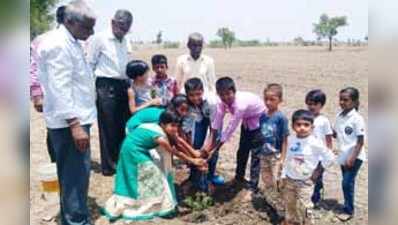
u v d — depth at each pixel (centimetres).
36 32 1858
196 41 668
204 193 580
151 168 561
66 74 461
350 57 4128
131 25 665
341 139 539
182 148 588
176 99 577
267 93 548
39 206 595
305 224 493
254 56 4738
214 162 621
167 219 557
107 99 676
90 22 464
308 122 486
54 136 485
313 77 2370
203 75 686
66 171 494
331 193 633
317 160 487
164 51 6153
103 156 701
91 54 673
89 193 637
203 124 622
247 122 592
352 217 550
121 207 559
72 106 467
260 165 572
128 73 661
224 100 562
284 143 551
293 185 495
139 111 629
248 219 550
